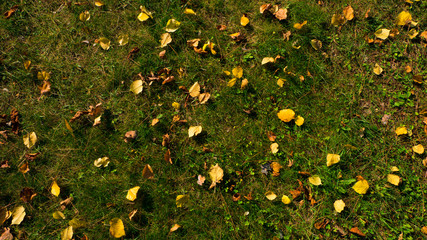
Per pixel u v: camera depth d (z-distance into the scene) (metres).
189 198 2.55
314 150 2.65
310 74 2.80
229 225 2.49
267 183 2.60
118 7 2.96
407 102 2.75
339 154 2.62
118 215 2.52
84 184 2.57
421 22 2.93
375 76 2.82
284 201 2.47
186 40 2.88
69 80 2.79
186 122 2.70
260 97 2.75
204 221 2.50
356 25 2.92
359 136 2.66
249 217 2.51
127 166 2.61
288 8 2.96
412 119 2.72
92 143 2.65
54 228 2.49
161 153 2.63
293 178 2.59
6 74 2.79
